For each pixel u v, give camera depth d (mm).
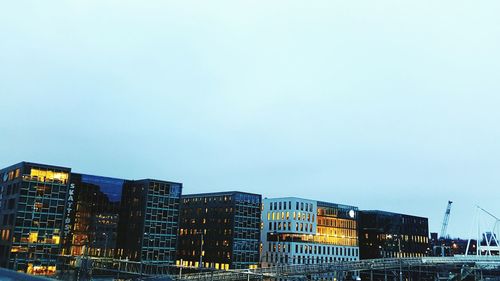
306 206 171625
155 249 140000
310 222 171125
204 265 162750
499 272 162250
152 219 141000
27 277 18469
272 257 169125
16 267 113938
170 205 146000
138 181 147625
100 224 145375
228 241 156500
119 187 151250
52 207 122500
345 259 180250
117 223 148500
